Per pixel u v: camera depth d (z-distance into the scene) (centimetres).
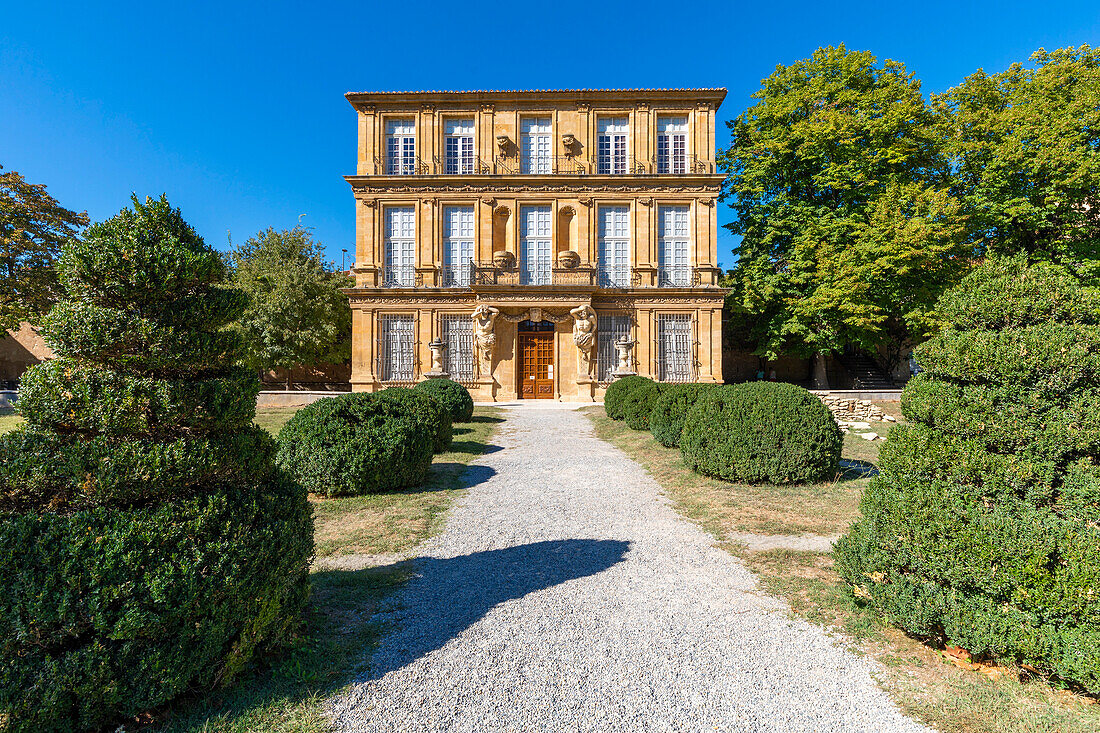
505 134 2633
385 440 813
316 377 3366
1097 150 2008
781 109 2420
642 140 2625
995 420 342
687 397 1149
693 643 372
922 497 357
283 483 366
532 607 432
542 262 2631
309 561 380
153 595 273
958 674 329
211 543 297
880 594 376
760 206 2566
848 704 304
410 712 300
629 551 565
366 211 2617
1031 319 351
